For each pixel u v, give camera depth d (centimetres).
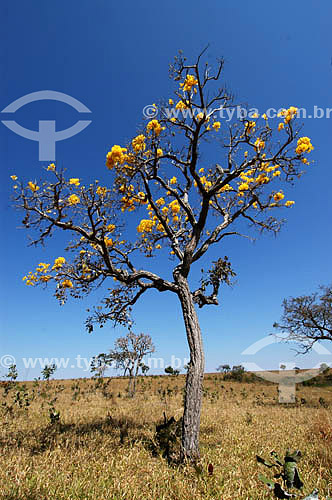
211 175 997
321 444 668
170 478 497
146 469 543
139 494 434
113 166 798
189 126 827
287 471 369
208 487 447
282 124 811
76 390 2345
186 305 761
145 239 1024
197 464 538
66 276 847
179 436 702
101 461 563
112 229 844
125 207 881
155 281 816
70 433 752
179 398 1889
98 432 766
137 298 884
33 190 738
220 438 810
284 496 349
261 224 953
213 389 3078
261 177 883
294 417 1228
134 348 2334
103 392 2180
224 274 881
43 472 487
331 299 2280
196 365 697
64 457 574
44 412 1180
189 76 806
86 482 464
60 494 418
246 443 739
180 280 788
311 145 800
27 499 400
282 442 753
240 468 535
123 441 712
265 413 1356
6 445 651
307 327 2284
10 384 1877
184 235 1020
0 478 462
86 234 786
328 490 414
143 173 845
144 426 878
